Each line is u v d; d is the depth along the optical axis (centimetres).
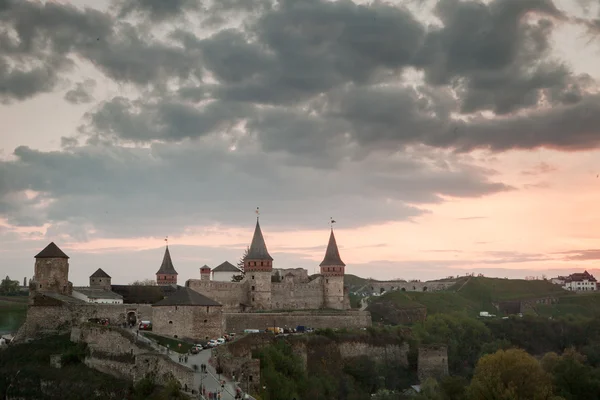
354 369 19800
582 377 17050
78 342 16725
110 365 15225
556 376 17238
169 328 16388
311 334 19850
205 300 16900
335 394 17962
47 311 18112
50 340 17475
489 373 15538
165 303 16588
